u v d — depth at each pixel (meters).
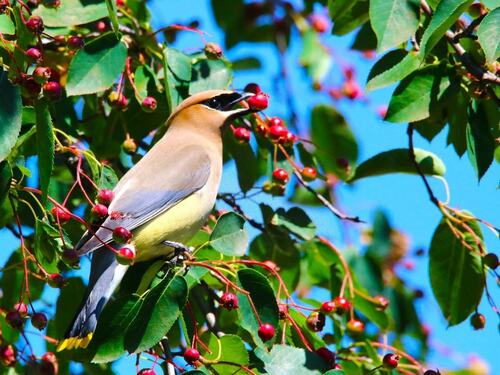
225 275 10.73
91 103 12.09
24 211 11.42
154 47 11.73
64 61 11.52
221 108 12.03
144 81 11.32
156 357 9.46
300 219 11.94
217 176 11.68
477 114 10.90
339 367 10.16
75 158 11.73
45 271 9.55
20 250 11.48
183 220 11.11
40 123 9.42
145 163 11.38
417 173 12.20
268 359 9.62
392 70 10.57
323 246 12.52
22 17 9.86
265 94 11.55
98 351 9.23
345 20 11.74
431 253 11.73
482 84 10.64
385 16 10.09
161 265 11.00
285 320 10.03
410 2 10.13
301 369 9.60
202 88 11.23
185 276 10.00
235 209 12.30
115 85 11.98
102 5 10.84
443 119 11.45
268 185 11.98
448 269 11.72
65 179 12.49
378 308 12.34
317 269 12.97
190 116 11.92
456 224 11.76
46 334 11.67
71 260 9.34
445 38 10.80
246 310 9.49
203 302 11.14
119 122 11.87
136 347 9.22
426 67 10.58
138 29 11.74
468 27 10.52
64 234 9.71
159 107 11.82
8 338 11.47
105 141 11.90
